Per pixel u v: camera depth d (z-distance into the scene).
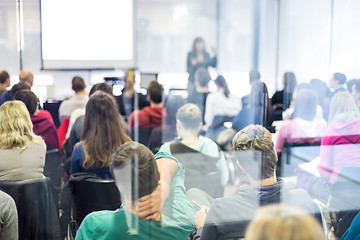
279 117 2.25
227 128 2.22
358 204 1.58
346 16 2.87
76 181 1.59
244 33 5.14
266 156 1.39
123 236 1.21
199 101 2.85
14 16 4.24
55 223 1.57
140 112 2.56
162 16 5.85
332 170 1.82
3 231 1.35
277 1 3.57
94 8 3.76
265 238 0.62
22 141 1.60
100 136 1.68
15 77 3.39
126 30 3.87
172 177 1.40
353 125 1.97
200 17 5.75
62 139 2.30
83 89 2.48
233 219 1.21
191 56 5.46
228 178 1.56
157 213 1.28
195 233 1.29
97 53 3.79
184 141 1.98
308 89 2.46
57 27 3.75
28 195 1.56
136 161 1.30
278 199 1.26
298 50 3.13
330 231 1.50
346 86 2.49
